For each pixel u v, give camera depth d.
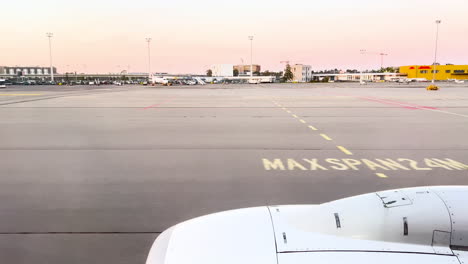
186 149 11.55
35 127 16.88
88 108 27.47
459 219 2.60
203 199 6.73
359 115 21.81
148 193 7.11
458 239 2.58
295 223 2.90
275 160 9.93
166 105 30.52
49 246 4.89
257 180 7.95
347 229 2.73
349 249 2.55
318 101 35.12
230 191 7.20
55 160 10.05
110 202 6.61
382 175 8.30
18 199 6.79
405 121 18.80
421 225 2.61
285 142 12.74
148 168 9.09
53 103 32.81
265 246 2.62
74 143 12.69
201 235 2.86
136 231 5.36
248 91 65.12
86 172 8.74
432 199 2.73
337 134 14.54
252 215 3.11
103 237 5.16
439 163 9.49
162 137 13.91
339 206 2.96
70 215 5.98
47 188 7.48
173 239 2.93
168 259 2.63
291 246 2.61
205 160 9.97
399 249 2.54
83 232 5.32
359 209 2.84
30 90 71.75
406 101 34.34
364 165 9.30
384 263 2.41
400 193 2.88
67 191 7.27
